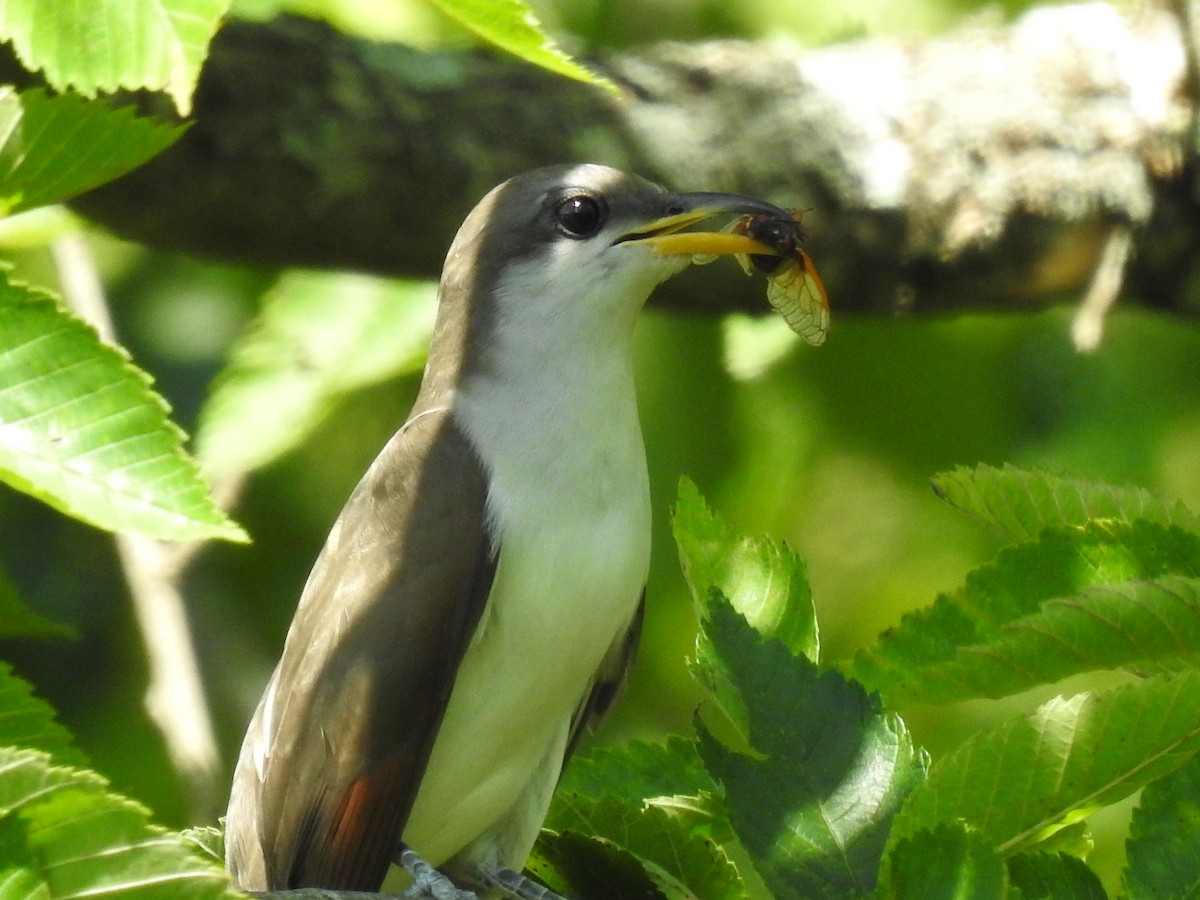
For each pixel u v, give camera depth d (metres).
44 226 10.21
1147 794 6.18
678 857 6.95
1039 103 12.55
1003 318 13.23
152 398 5.11
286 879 8.52
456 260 9.27
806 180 11.92
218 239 10.71
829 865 6.25
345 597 8.55
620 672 9.23
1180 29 12.52
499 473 8.55
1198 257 12.76
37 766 4.73
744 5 13.70
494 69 11.32
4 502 14.01
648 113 11.70
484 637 8.45
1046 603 6.49
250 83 10.38
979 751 6.24
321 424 12.09
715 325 12.53
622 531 8.60
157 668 11.40
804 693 6.51
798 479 13.02
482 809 8.71
